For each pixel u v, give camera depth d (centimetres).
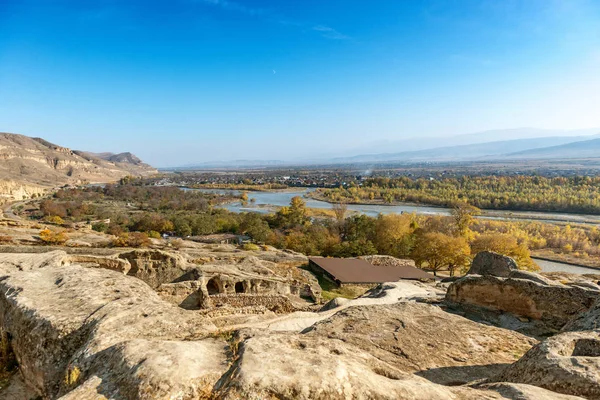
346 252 5041
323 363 454
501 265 1867
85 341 653
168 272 2197
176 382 436
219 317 1331
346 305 1678
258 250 4828
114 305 763
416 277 3369
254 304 1872
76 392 448
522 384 502
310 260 3988
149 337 650
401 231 5338
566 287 1146
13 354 755
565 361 552
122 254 2112
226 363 509
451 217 6575
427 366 751
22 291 862
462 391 470
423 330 923
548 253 6131
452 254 4431
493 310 1262
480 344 876
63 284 924
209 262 3206
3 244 3353
